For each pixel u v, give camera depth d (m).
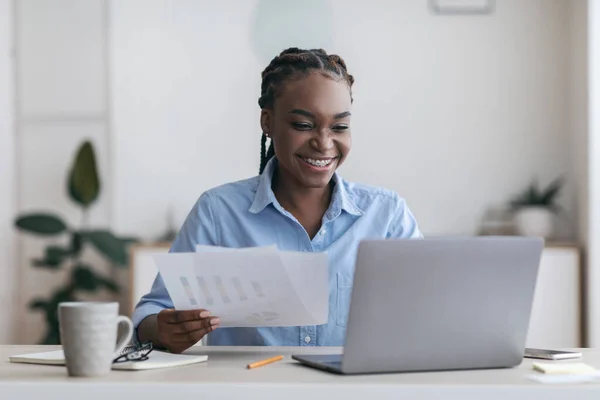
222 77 5.02
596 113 4.54
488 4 4.92
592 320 4.52
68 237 5.20
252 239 2.12
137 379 1.37
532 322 4.52
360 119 4.95
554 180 4.91
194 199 5.05
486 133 4.94
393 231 2.21
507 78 4.93
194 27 5.03
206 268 1.61
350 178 4.95
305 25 4.96
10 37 5.12
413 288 1.44
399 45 4.94
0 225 5.11
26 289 5.21
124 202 5.07
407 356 1.46
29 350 1.83
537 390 1.30
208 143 5.04
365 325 1.42
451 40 4.93
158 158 5.06
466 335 1.49
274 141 2.09
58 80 5.12
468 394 1.30
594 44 4.52
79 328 1.38
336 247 2.14
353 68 4.95
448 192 4.94
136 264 4.56
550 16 4.90
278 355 1.72
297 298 1.62
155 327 1.86
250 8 4.99
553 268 4.53
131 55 5.07
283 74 2.03
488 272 1.48
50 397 1.31
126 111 5.07
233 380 1.36
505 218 4.87
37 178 5.16
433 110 4.95
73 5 5.11
